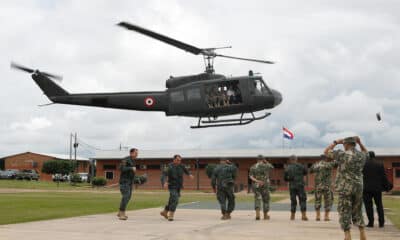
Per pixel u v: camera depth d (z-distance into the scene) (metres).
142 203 24.05
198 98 26.08
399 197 40.69
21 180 75.94
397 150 61.34
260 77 25.94
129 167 15.31
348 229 10.12
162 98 26.84
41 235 11.09
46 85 28.77
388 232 12.50
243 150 67.06
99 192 42.09
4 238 10.55
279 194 45.38
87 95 28.23
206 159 68.75
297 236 11.40
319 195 15.77
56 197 29.64
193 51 25.45
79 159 99.12
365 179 13.76
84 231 11.94
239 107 25.70
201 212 18.77
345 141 10.33
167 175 15.27
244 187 66.62
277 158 65.81
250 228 13.02
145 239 10.66
